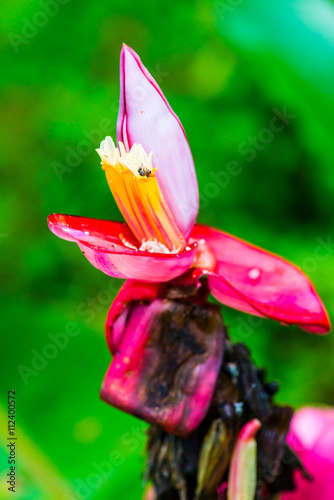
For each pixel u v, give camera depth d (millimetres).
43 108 1547
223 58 1533
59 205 1543
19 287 1502
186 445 452
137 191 449
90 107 1487
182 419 442
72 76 1556
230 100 1521
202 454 450
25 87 1584
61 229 444
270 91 1369
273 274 473
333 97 568
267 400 454
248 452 448
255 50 572
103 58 1575
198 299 446
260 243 1462
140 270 439
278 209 1539
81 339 603
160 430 457
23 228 1558
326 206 1529
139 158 448
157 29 1545
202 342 445
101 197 1533
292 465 480
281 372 1340
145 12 1524
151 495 468
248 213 1534
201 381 443
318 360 1336
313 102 574
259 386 454
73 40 1539
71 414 577
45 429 571
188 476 453
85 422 575
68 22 1519
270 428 458
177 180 456
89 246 438
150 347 444
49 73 1557
